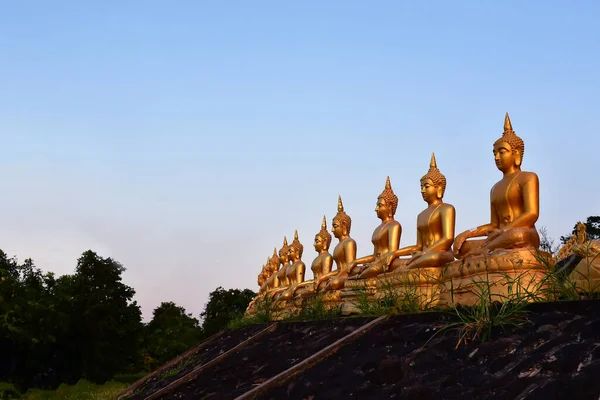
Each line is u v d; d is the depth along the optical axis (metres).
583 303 6.81
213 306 60.81
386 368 7.60
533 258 9.35
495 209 11.05
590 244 8.14
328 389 8.08
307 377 8.72
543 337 6.61
